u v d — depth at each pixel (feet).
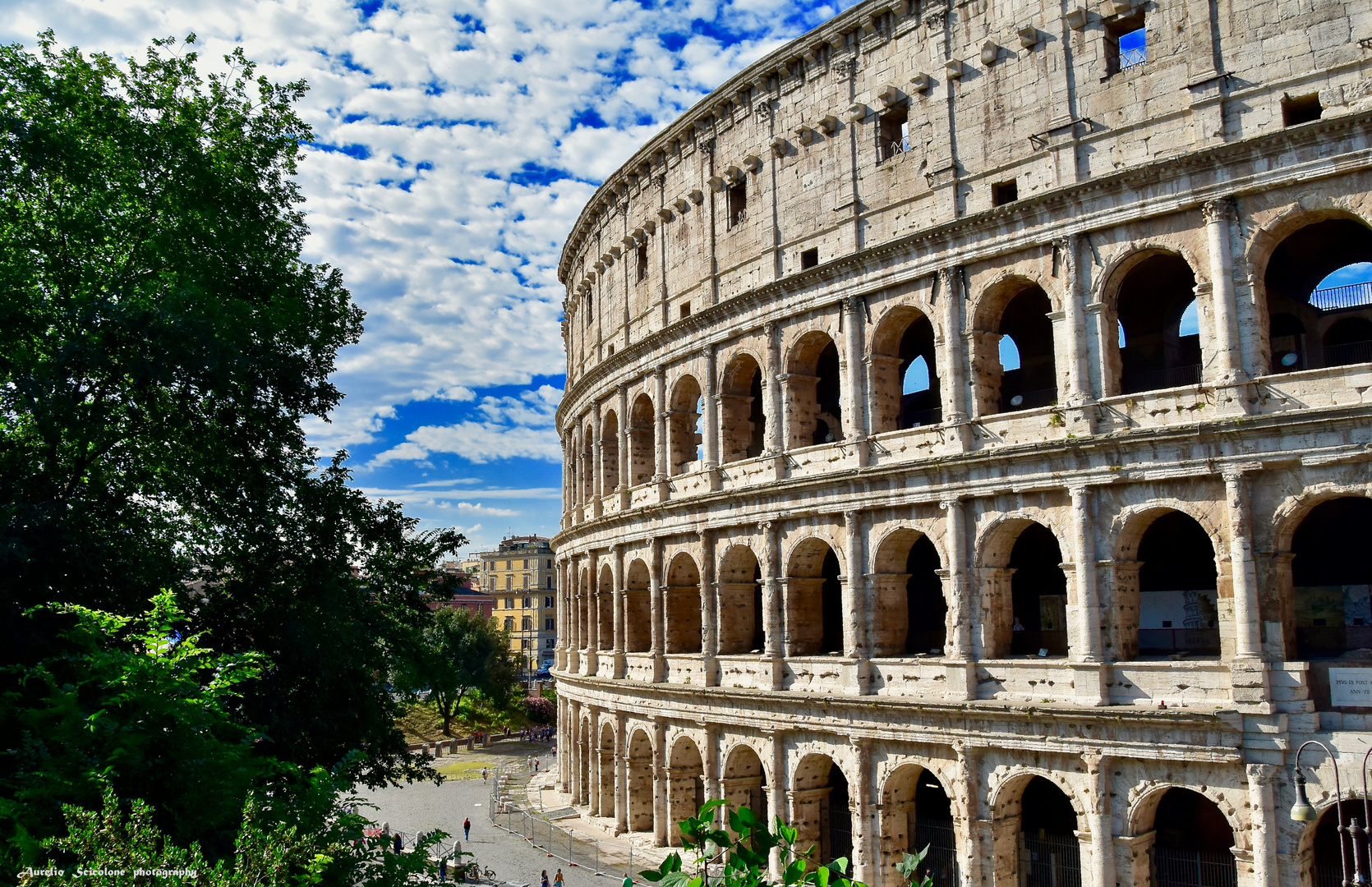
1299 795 121.39
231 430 158.10
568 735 302.66
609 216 272.10
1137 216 151.12
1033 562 192.54
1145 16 154.81
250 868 73.41
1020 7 168.35
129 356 134.51
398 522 173.27
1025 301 195.52
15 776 90.63
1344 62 136.36
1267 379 138.41
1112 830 145.18
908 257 177.78
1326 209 136.77
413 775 169.89
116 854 69.87
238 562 156.35
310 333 170.09
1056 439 156.15
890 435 177.88
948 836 170.40
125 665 95.20
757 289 201.67
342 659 151.33
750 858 54.54
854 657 177.27
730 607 209.56
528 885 207.10
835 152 194.49
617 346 262.67
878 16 187.83
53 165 142.00
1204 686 139.95
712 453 216.13
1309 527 162.91
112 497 152.35
